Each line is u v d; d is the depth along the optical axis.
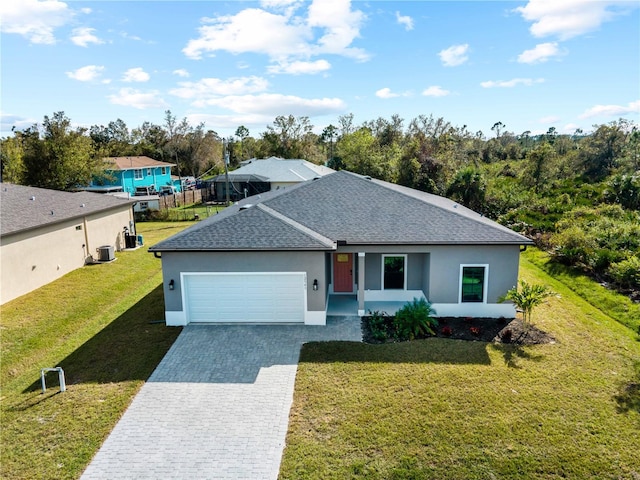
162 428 9.30
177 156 76.25
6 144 40.78
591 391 10.33
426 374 11.16
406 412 9.55
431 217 15.98
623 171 40.28
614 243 20.55
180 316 14.73
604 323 14.68
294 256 14.19
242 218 15.37
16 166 40.22
